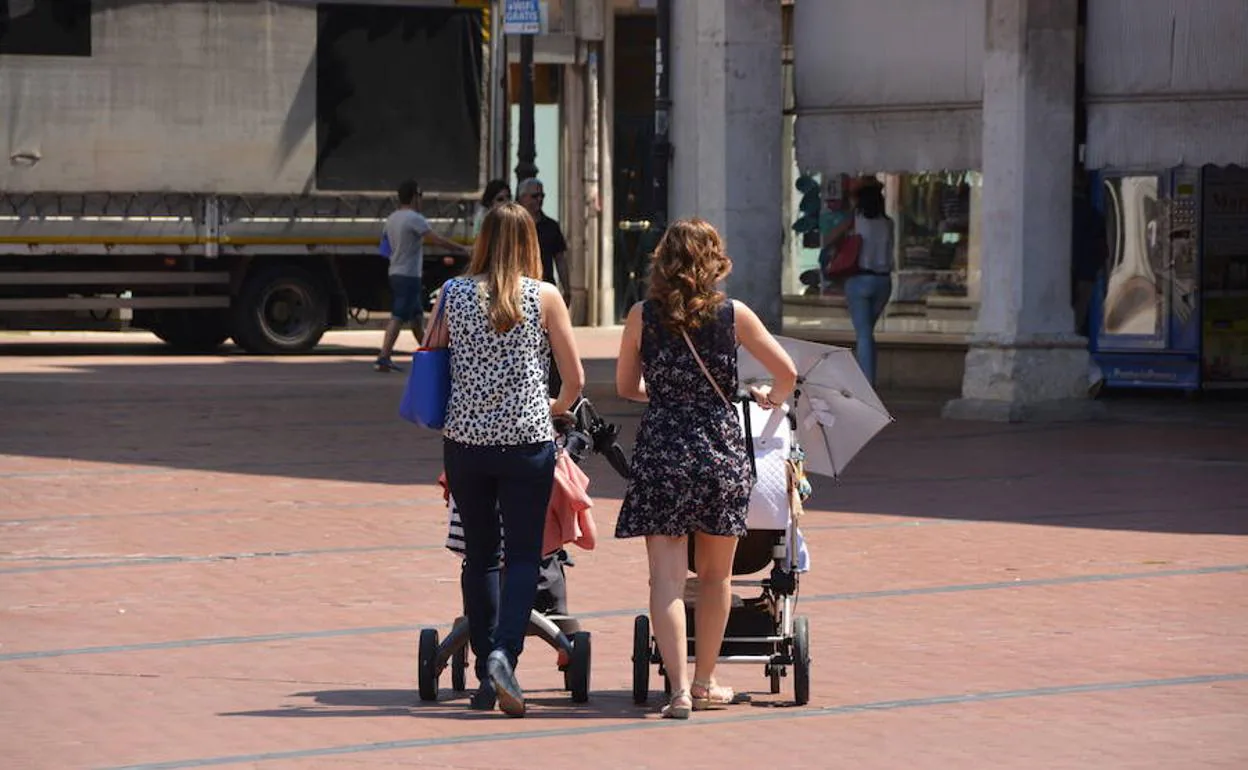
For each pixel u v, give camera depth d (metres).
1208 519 42.28
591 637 30.45
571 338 26.11
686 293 25.34
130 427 58.78
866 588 34.75
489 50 91.81
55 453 52.75
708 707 26.31
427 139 90.88
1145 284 70.12
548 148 107.69
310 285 90.88
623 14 107.69
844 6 65.06
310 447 54.59
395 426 59.91
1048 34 60.62
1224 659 29.03
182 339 92.44
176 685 27.45
